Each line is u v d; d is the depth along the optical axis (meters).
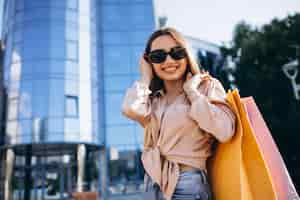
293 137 18.94
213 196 1.37
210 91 1.43
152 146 1.48
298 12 21.97
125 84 22.61
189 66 1.56
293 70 20.39
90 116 20.67
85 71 21.27
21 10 21.44
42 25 20.94
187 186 1.31
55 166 20.48
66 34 21.16
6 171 19.44
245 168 1.29
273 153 1.43
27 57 20.41
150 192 1.38
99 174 20.77
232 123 1.28
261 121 1.51
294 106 19.48
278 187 1.37
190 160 1.34
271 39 21.64
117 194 20.14
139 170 20.80
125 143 21.27
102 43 23.34
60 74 20.33
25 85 19.94
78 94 20.59
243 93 22.09
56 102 19.77
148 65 1.63
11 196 19.28
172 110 1.42
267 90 21.05
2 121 20.05
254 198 1.24
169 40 1.54
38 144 19.19
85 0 22.62
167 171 1.36
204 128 1.29
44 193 19.84
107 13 24.08
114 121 21.69
